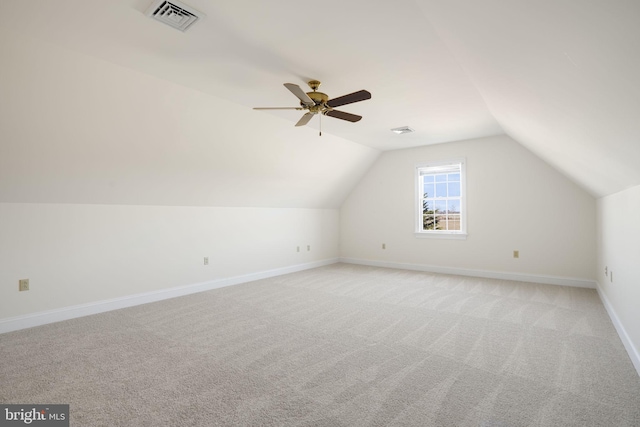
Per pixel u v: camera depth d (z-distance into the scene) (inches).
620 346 107.1
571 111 73.4
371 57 102.1
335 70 111.5
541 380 86.2
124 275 154.7
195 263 182.9
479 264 216.4
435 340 112.7
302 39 92.0
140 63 106.3
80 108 111.3
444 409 73.8
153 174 150.9
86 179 134.5
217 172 172.1
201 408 74.3
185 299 166.7
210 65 108.0
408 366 94.2
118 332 120.9
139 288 159.6
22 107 101.3
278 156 189.6
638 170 78.5
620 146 71.6
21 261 126.4
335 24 84.4
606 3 31.6
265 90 129.7
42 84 99.9
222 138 156.6
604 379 86.7
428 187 241.0
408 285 193.8
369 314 140.6
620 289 118.6
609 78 46.9
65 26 85.1
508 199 206.1
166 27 85.8
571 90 62.1
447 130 192.4
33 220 129.5
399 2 74.9
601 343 109.4
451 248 227.0
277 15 80.4
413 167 241.4
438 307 150.0
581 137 87.0
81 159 126.2
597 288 176.4
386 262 256.8
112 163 135.1
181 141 144.9
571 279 188.1
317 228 263.9
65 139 116.6
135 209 159.0
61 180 128.9
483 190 213.9
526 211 200.7
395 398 78.2
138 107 122.4
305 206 251.6
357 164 246.8
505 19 50.9
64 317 135.6
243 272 207.9
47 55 95.0
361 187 269.4
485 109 152.3
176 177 159.9
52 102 105.1
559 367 93.3
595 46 41.6
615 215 128.0
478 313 141.2
